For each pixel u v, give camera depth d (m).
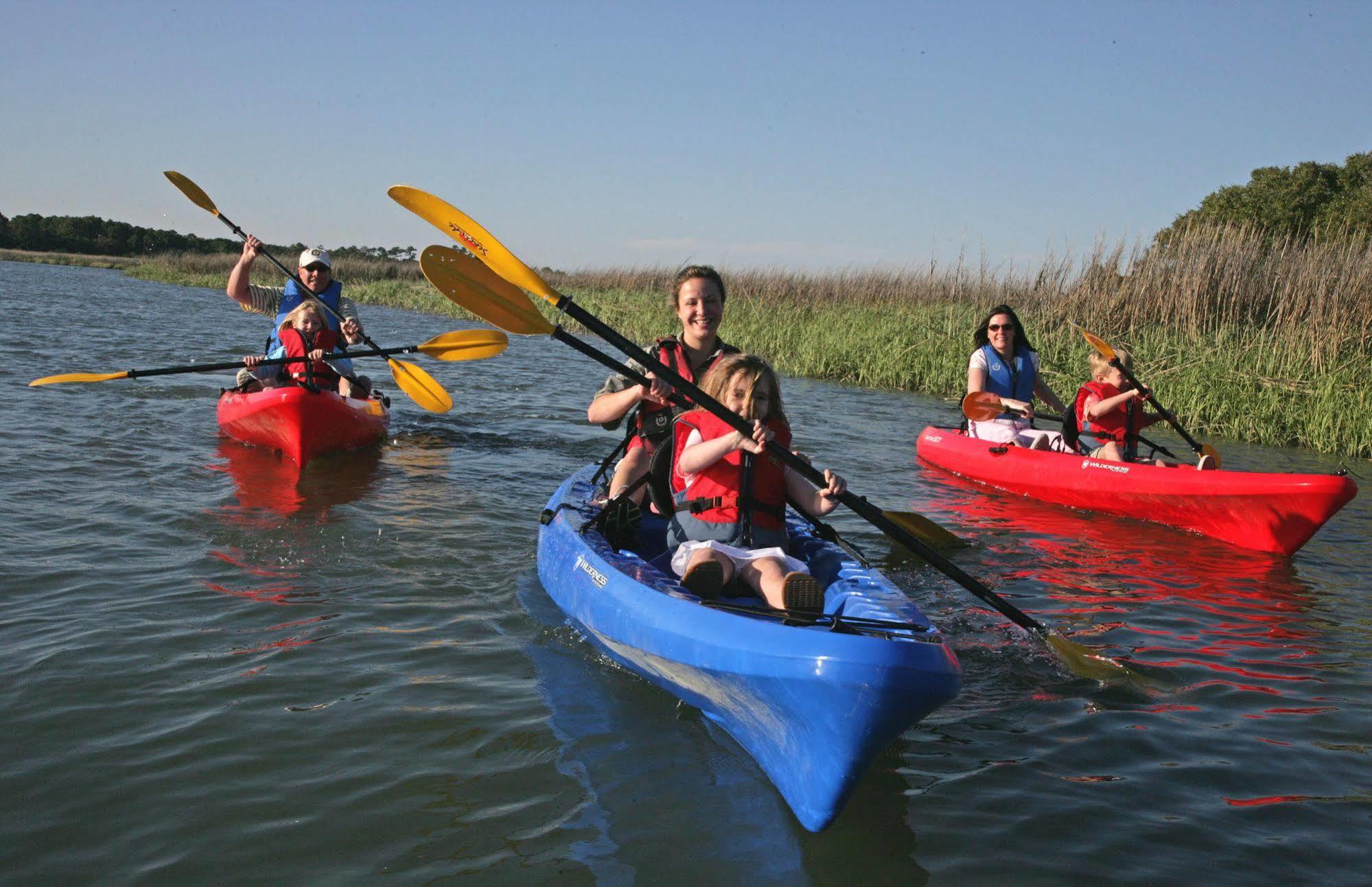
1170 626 4.30
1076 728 3.24
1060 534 6.01
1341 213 23.83
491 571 4.54
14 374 9.97
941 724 3.25
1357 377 10.36
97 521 4.94
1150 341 12.38
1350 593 4.91
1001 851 2.50
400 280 44.75
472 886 2.26
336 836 2.44
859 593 3.21
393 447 7.46
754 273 23.89
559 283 34.38
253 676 3.30
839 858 2.44
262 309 8.27
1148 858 2.49
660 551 4.33
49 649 3.42
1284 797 2.82
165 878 2.25
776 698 2.64
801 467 3.42
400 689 3.27
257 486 5.93
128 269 56.25
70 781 2.63
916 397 13.14
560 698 3.26
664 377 3.55
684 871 2.35
